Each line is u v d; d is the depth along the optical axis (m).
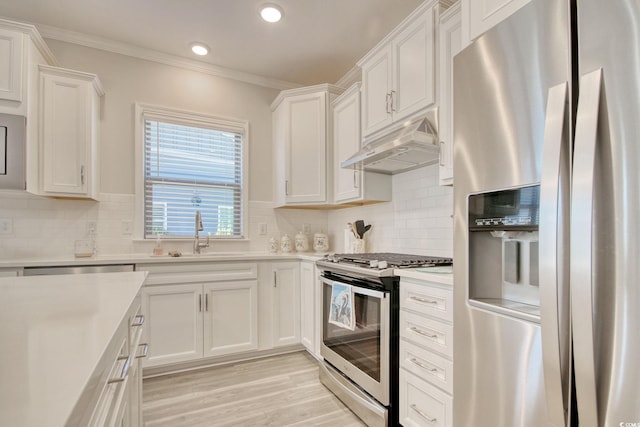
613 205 0.70
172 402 1.99
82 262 2.13
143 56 2.78
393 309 1.63
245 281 2.62
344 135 2.72
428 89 1.80
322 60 2.94
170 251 2.80
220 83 3.10
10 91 2.01
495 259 1.13
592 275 0.72
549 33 0.85
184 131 2.97
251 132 3.22
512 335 0.95
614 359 0.69
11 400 0.39
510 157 0.95
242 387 2.18
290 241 3.24
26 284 1.20
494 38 1.01
